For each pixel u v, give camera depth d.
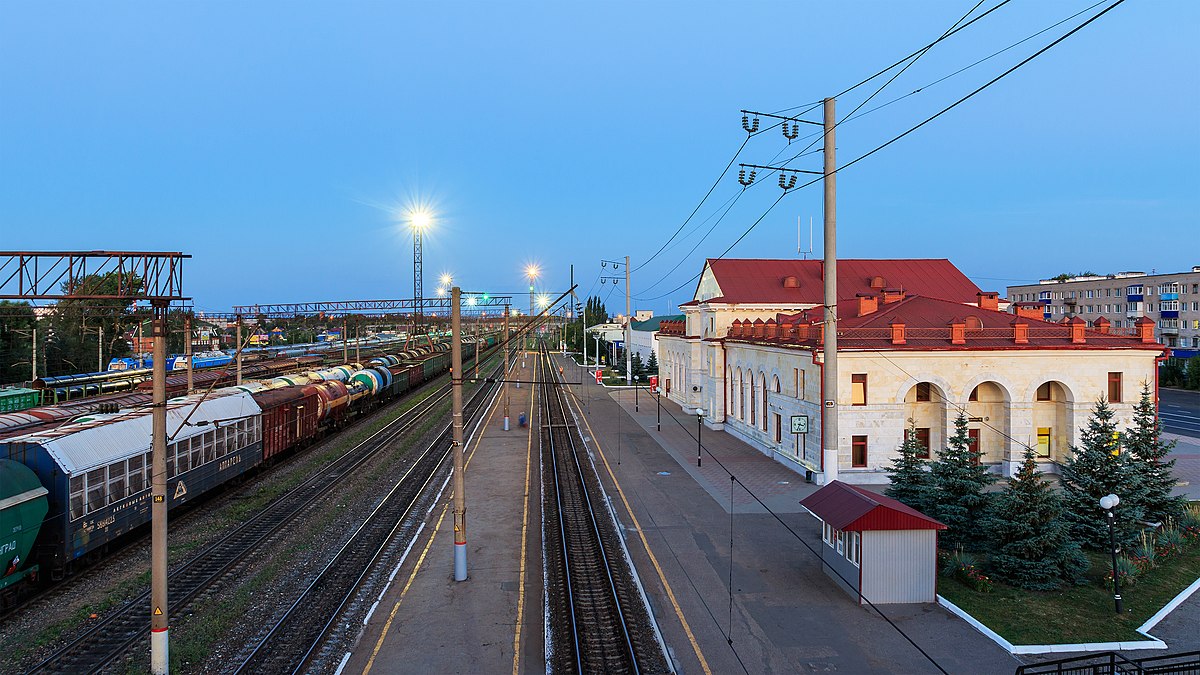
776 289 48.31
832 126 26.11
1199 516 22.94
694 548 21.61
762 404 38.31
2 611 16.53
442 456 37.66
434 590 18.41
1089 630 15.54
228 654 14.85
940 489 21.36
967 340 30.59
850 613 16.66
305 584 18.88
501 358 124.44
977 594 17.66
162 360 13.88
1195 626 15.73
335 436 44.09
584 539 22.78
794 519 24.75
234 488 29.61
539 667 14.27
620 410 57.31
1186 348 78.44
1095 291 95.44
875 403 29.69
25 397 38.09
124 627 15.91
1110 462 21.20
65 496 17.61
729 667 14.07
